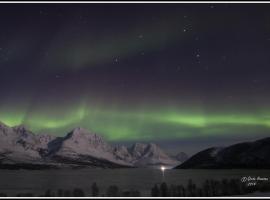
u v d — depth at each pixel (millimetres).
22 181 149375
